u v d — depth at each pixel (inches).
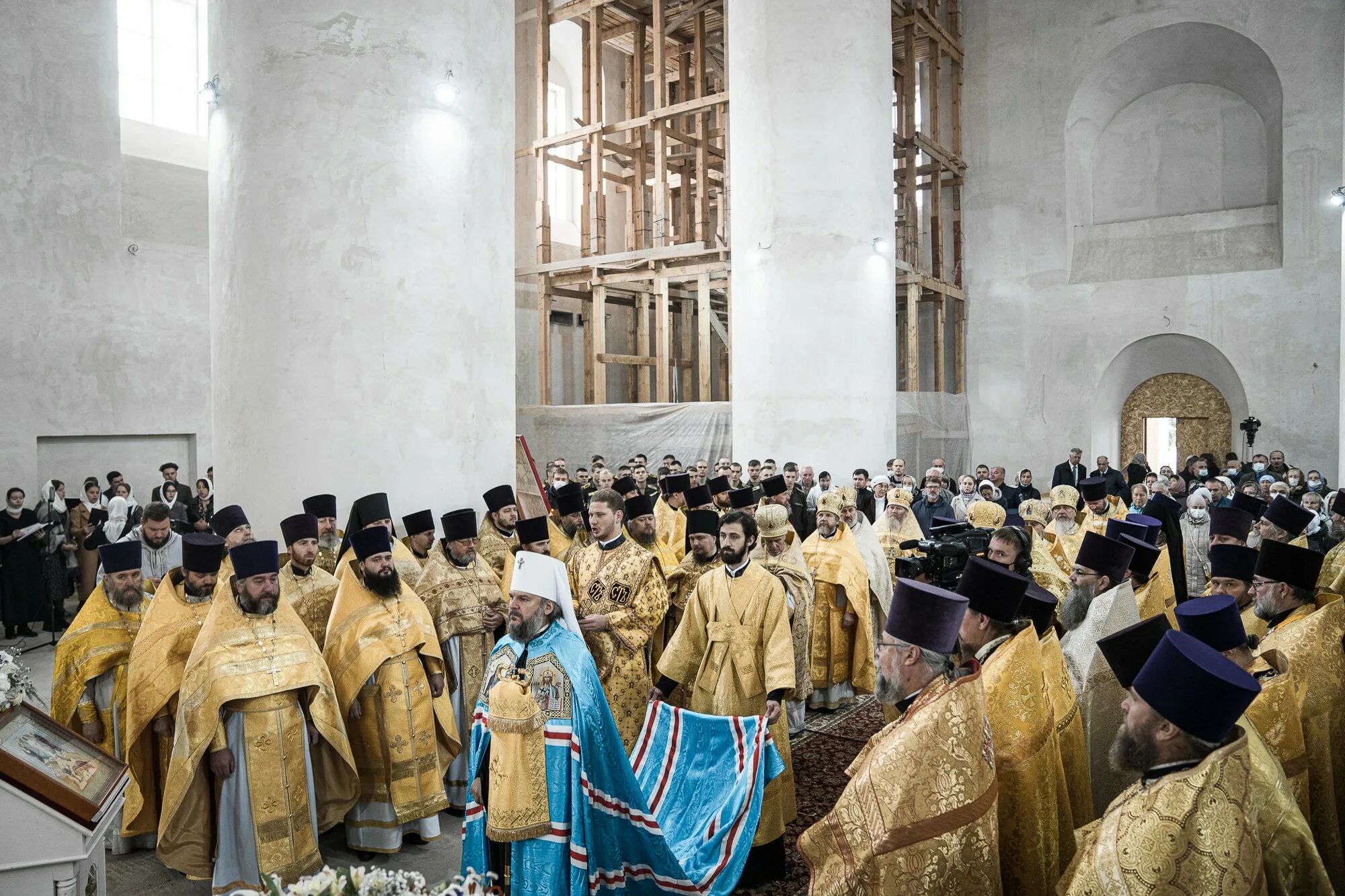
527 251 838.5
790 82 525.3
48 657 378.0
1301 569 153.9
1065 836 119.9
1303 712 128.0
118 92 557.3
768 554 219.9
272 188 248.4
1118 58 820.0
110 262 556.1
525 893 132.5
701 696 179.3
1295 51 738.2
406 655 187.6
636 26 780.6
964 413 866.1
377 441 248.4
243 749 162.6
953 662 108.6
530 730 133.3
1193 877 77.4
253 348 251.6
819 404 524.4
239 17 255.8
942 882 92.3
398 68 253.3
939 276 844.0
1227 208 806.5
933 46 829.2
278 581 171.2
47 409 528.1
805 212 523.8
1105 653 106.7
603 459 657.0
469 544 217.6
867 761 100.7
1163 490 480.7
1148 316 807.1
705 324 676.1
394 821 183.6
